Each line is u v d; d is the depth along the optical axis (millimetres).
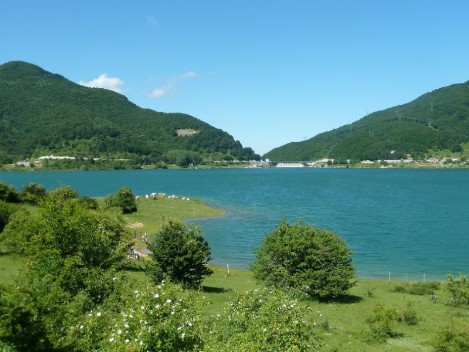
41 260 24766
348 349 26891
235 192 182750
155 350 14391
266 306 18891
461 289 41188
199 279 41219
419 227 94250
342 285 41031
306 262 41656
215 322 19625
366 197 162375
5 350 12891
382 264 62188
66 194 74938
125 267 45219
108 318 17641
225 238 79812
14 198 85062
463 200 150875
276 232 44594
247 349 15688
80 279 23281
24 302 14484
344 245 43188
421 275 56531
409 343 28953
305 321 20172
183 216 103625
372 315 33500
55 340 14047
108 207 97000
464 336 27203
